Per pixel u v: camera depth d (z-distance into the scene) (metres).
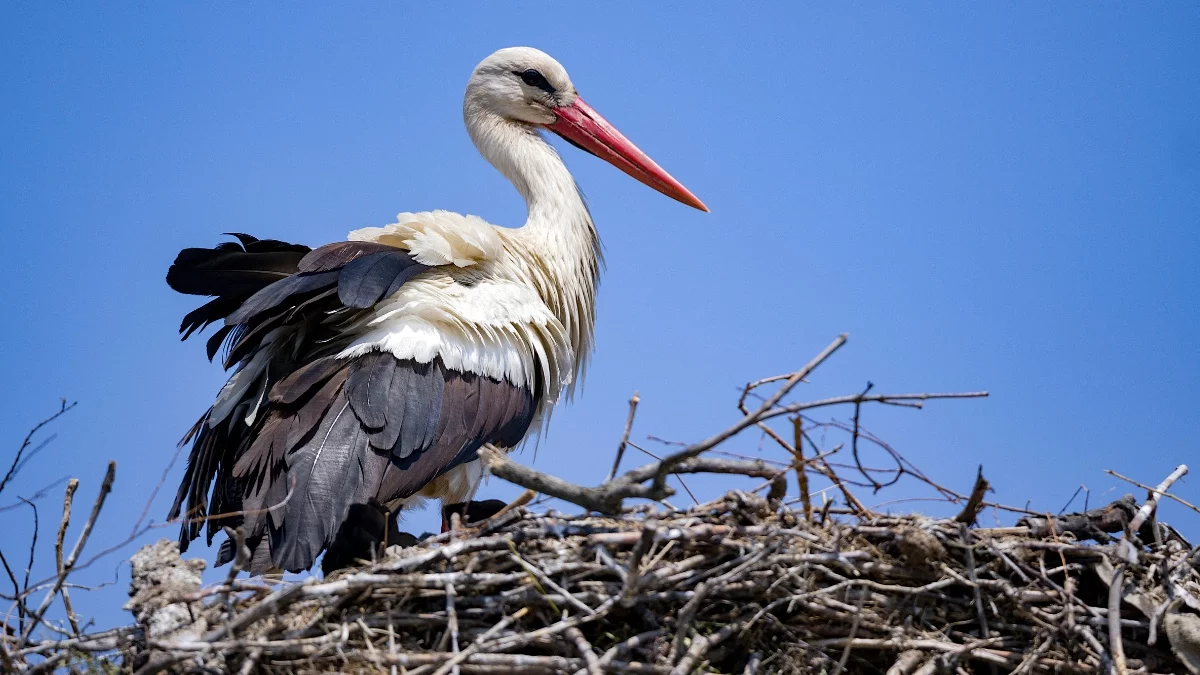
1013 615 10.47
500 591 10.07
